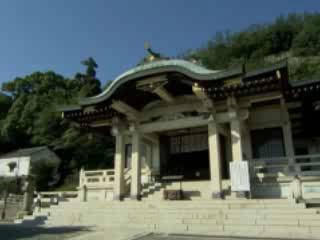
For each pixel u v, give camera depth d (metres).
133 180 15.42
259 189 13.54
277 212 9.82
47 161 40.81
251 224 9.70
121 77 14.80
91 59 72.44
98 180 19.27
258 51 58.09
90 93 56.47
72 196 23.23
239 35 66.31
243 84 13.06
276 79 12.46
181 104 15.94
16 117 53.41
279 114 16.06
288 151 15.34
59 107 16.83
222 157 16.73
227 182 14.52
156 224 11.13
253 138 16.50
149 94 15.71
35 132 49.56
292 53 50.44
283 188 13.11
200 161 17.88
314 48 47.97
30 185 17.45
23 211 16.39
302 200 10.78
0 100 60.75
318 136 17.47
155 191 15.83
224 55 62.16
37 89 62.81
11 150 49.69
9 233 10.22
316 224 8.91
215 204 11.20
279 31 59.50
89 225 12.25
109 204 13.25
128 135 17.50
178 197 14.02
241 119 14.07
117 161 16.17
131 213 12.14
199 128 18.02
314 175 12.80
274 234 8.58
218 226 9.98
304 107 16.00
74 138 44.19
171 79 14.33
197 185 15.25
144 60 15.69
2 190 29.34
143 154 19.91
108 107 15.78
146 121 16.70
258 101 14.11
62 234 9.84
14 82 66.75
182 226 10.55
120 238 8.69
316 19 56.91
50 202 19.28
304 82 13.98
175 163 18.48
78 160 44.09
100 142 45.22
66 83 66.12
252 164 14.16
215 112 14.38
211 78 13.19
